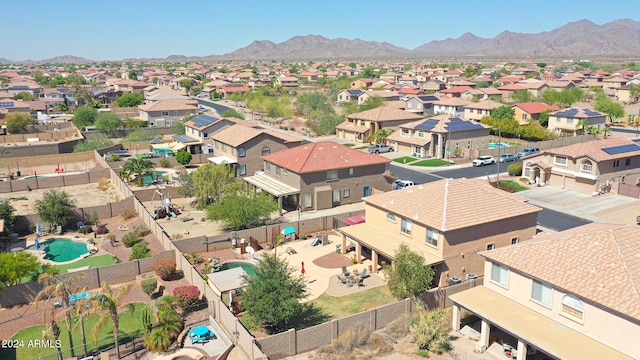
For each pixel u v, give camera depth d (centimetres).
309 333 2877
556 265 2925
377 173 6131
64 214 5081
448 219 3694
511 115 11150
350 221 4712
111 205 5434
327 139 10850
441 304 3397
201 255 4400
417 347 2969
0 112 12488
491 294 3206
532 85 16188
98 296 2673
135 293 3656
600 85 17938
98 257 4394
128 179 7012
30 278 3828
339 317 3331
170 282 3812
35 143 9731
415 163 8319
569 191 6488
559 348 2555
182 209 5797
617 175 6519
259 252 4503
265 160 6297
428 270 3319
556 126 10581
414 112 13500
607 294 2589
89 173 7038
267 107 13962
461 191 4034
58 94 16538
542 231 4969
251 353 2694
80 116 11756
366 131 10306
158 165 8012
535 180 6969
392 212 4112
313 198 5719
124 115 13438
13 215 4997
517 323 2819
